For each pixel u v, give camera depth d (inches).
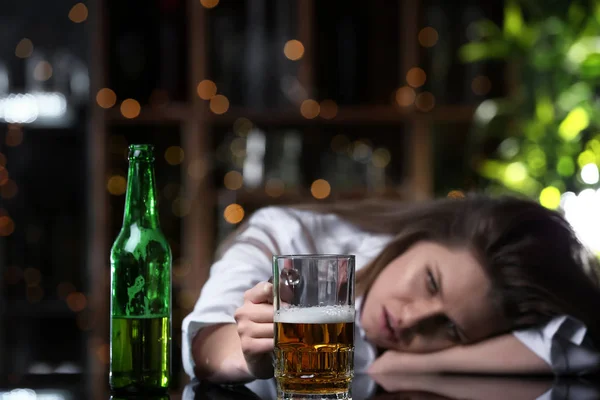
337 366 35.9
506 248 55.9
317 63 135.8
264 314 41.7
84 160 136.8
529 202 58.5
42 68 132.0
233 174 133.6
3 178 134.2
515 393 45.4
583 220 109.3
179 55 135.3
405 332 56.6
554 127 117.5
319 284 35.9
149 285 41.5
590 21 114.5
